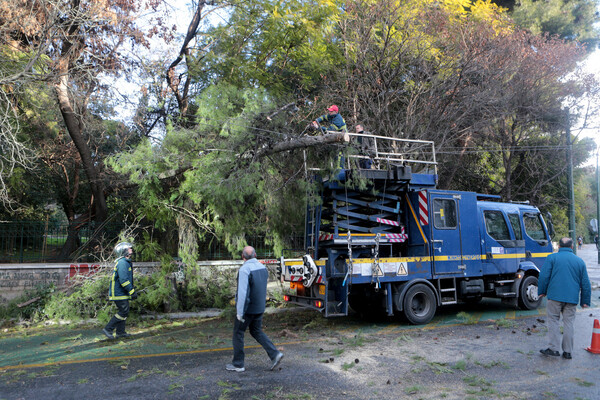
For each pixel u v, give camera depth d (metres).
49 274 9.72
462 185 18.61
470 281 9.07
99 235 10.59
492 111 14.62
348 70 13.27
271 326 8.38
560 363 5.64
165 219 9.61
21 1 8.86
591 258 31.45
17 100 10.27
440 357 5.95
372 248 8.36
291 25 12.13
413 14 13.29
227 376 5.13
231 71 12.27
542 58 14.96
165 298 9.61
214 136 8.39
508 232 9.77
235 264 11.45
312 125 7.84
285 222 8.67
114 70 10.71
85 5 9.79
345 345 6.68
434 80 13.38
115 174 11.41
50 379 5.07
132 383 4.89
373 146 9.20
